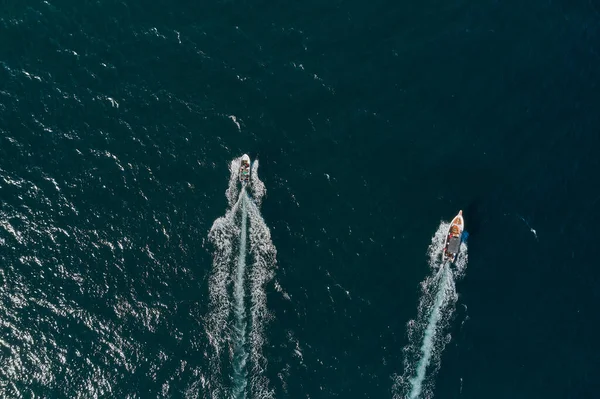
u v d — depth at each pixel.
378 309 106.12
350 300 106.44
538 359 104.00
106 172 112.00
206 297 105.19
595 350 104.69
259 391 100.56
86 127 114.81
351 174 114.12
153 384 100.00
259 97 118.62
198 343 102.56
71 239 107.50
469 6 126.31
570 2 126.25
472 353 104.19
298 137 116.12
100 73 118.81
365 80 120.69
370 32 124.56
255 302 105.31
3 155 111.94
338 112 118.19
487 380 102.69
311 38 123.75
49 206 109.31
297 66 121.44
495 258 109.75
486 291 107.75
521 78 121.38
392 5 126.50
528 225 111.75
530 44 123.81
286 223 110.31
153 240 108.12
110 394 99.06
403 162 115.25
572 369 103.56
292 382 101.44
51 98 116.38
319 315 105.38
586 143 117.12
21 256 105.94
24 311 102.75
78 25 121.94
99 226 108.56
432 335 104.88
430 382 102.38
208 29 123.56
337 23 125.12
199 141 114.94
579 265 109.56
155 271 106.31
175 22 123.69
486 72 121.75
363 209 112.00
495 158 115.81
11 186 110.00
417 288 107.44
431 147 116.44
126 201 110.31
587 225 111.88
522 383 102.62
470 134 117.50
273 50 122.56
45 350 100.62
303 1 126.75
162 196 110.94
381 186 113.56
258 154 114.56
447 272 108.44
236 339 103.12
